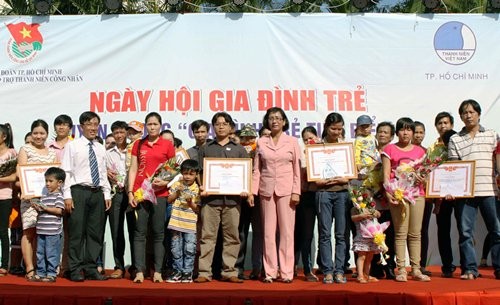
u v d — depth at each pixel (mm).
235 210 7016
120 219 7508
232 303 5629
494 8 8922
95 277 7164
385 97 8812
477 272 7219
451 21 8867
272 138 7152
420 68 8836
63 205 7043
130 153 7402
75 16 8820
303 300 5660
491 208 7125
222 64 8781
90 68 8781
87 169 7066
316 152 7070
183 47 8805
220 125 7145
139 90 8758
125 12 10219
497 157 7188
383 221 7227
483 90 8836
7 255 7516
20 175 7176
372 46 8844
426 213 7602
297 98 8781
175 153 7219
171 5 8984
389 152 7059
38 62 8781
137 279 6852
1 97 8750
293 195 7016
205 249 7039
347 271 7773
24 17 8820
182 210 7012
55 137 8414
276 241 7199
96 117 7211
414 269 7066
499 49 8875
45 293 5809
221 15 8828
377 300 5691
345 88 8812
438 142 7984
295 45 8836
